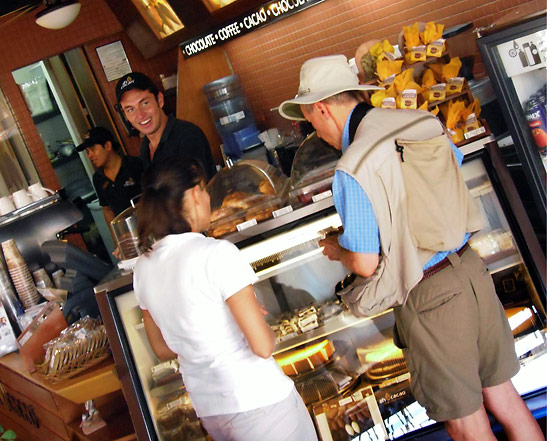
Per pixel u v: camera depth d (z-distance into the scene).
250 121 6.39
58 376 3.80
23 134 7.20
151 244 2.80
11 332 4.92
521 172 3.82
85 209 7.34
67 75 7.09
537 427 3.12
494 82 3.44
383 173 2.73
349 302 3.02
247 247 3.37
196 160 2.86
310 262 3.54
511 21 3.34
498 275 3.58
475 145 3.34
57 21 5.59
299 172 3.39
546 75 3.40
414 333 2.92
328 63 2.96
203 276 2.65
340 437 3.63
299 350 3.68
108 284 3.41
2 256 5.00
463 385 2.92
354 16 5.50
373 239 2.77
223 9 5.86
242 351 2.73
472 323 2.89
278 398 2.75
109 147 5.74
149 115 4.78
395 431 3.62
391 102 3.48
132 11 6.57
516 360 3.05
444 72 3.49
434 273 2.86
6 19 6.88
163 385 3.57
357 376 3.70
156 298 2.76
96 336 3.86
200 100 6.45
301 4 5.54
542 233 3.61
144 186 2.79
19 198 5.22
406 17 5.21
